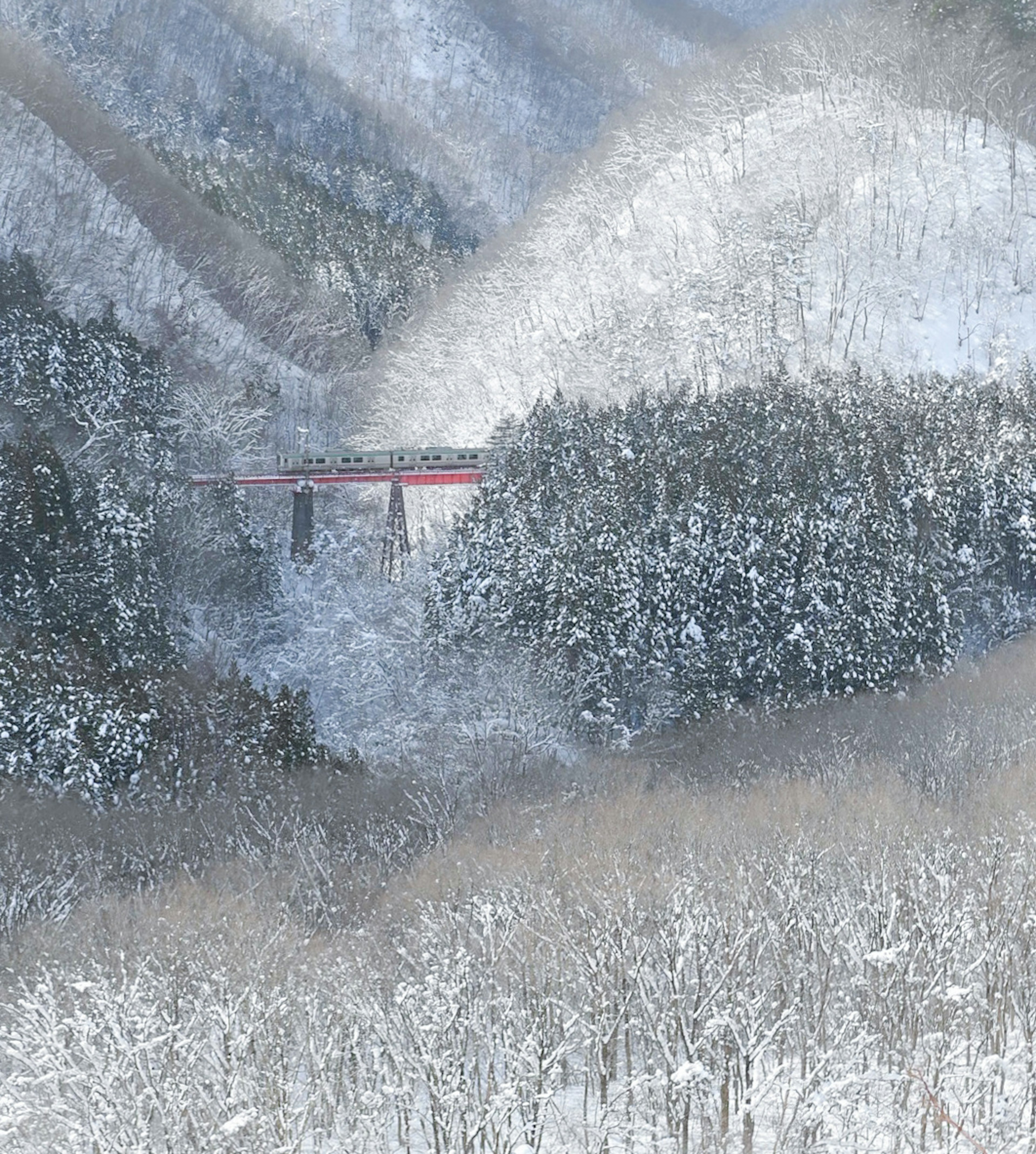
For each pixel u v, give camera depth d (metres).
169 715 80.06
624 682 89.38
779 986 41.84
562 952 43.59
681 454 101.38
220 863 65.50
